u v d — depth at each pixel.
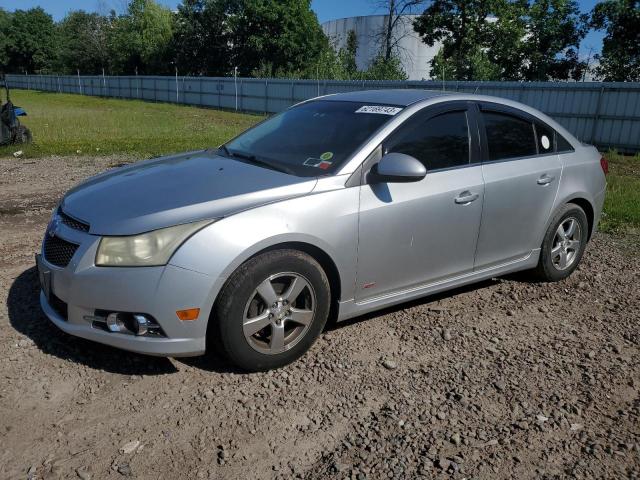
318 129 4.08
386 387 3.32
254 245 3.13
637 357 3.79
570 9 31.41
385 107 4.07
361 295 3.71
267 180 3.48
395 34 46.38
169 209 3.15
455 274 4.19
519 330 4.13
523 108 4.66
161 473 2.57
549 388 3.37
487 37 32.97
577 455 2.78
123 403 3.07
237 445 2.78
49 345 3.60
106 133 18.31
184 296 3.02
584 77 31.86
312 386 3.30
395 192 3.70
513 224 4.44
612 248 6.28
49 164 11.16
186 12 58.81
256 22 52.09
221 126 23.11
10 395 3.09
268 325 3.32
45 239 3.50
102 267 3.05
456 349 3.80
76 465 2.60
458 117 4.18
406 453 2.75
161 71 62.56
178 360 3.51
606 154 17.02
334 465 2.65
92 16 79.06
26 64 89.12
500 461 2.71
